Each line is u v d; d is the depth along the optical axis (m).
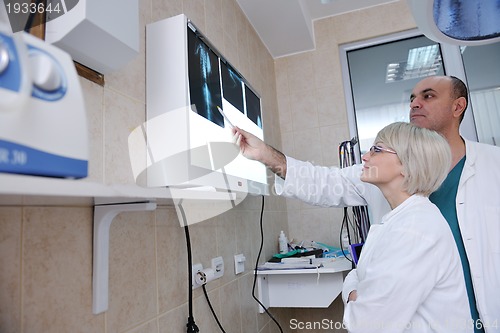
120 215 0.79
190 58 0.91
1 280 0.52
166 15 1.08
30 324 0.56
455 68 2.21
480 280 1.14
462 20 0.70
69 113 0.39
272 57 2.59
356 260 1.29
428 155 0.95
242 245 1.54
